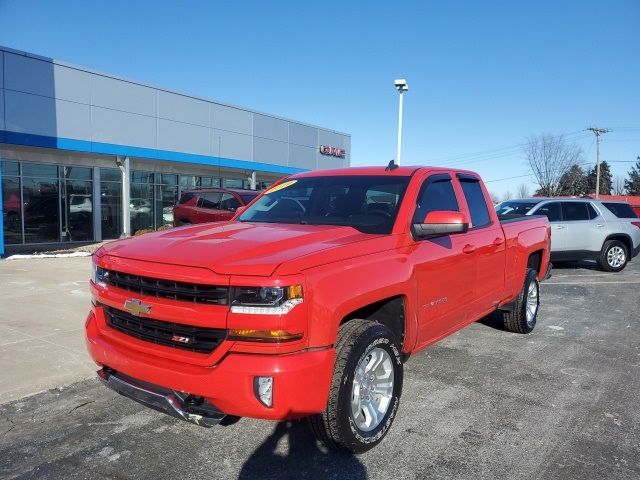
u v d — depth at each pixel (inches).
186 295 118.9
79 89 727.1
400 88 816.9
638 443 146.3
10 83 643.5
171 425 154.0
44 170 722.2
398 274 145.5
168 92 864.9
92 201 783.7
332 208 174.9
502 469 131.3
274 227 160.1
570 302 356.8
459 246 183.5
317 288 119.3
